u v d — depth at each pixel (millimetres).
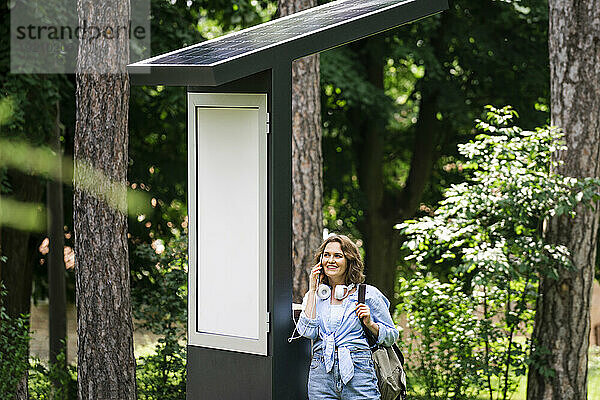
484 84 19828
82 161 10062
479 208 10961
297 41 7113
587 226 11641
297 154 13641
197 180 7484
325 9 8977
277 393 7090
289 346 7188
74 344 17703
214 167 7383
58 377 13164
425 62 18594
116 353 10094
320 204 13719
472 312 11742
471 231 11219
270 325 7078
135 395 10258
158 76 6832
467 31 18828
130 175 18094
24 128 13836
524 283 11625
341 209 20281
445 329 11602
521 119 19375
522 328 12023
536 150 11016
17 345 12102
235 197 7266
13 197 14242
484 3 18797
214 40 8023
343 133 20047
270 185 7051
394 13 7789
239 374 7258
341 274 7039
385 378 6953
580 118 11688
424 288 11703
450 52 19375
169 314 13750
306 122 13633
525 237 11141
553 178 11141
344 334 6879
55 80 14023
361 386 6852
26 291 16688
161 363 12844
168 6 15633
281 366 7117
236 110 7227
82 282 10109
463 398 11609
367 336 6945
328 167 20328
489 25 18859
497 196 10875
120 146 10086
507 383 11836
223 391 7367
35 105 13906
